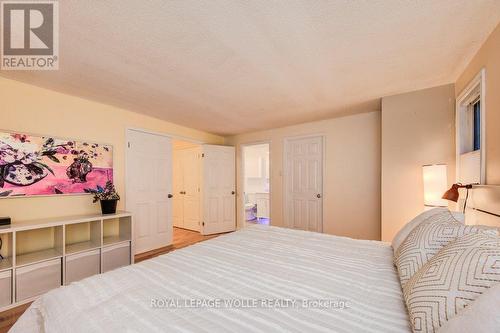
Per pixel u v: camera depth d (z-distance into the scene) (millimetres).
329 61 2066
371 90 2750
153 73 2277
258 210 6711
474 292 722
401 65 2152
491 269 747
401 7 1414
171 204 4133
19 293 2072
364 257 1564
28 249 2463
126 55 1949
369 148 3670
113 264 2832
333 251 1690
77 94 2830
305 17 1497
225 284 1154
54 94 2715
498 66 1588
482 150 1803
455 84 2514
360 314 905
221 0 1344
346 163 3881
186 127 4586
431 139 2664
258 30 1629
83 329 804
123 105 3258
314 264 1429
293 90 2736
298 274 1278
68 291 1065
